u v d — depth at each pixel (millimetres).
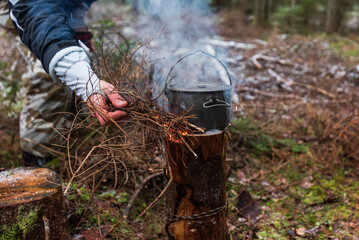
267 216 2387
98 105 1730
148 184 2516
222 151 1686
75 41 1914
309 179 2787
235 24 9258
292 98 4250
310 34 8711
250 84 4645
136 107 1729
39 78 2543
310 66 5730
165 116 1687
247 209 2426
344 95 4406
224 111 1671
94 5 6766
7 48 3779
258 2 9523
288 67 5688
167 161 1710
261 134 3293
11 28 2496
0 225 1581
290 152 3160
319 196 2576
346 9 11297
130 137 1942
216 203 1728
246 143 3191
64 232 1754
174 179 1700
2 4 2422
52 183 1780
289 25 9602
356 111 3424
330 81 4965
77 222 2035
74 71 1811
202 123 1637
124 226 2127
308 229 2246
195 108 1622
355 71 5391
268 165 2996
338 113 3779
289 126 3510
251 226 2283
